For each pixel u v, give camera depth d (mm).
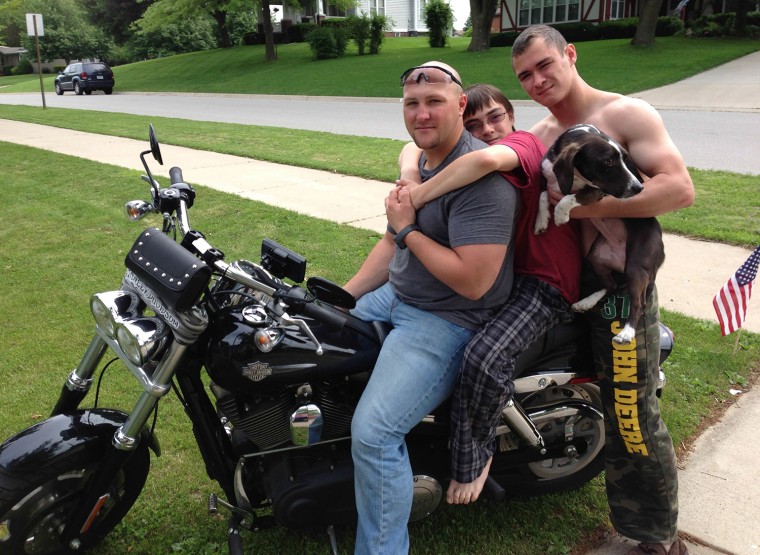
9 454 2330
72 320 4820
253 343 2188
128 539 2777
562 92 2422
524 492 2918
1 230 6980
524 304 2314
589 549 2729
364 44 34156
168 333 2160
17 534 2367
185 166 10008
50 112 19141
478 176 2113
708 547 2697
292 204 7621
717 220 6453
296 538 2738
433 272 2215
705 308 4668
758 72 19703
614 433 2539
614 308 2361
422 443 2500
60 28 54844
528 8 33750
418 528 2805
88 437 2381
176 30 52125
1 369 4137
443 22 35062
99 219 7246
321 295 2053
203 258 2193
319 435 2299
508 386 2264
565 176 2150
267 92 24812
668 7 33156
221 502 2490
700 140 11055
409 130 2361
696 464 3176
